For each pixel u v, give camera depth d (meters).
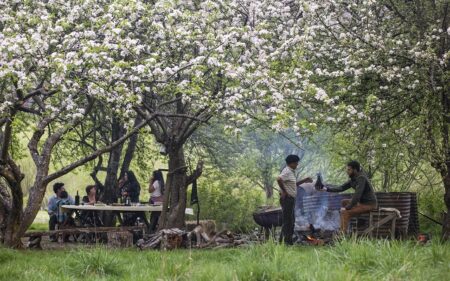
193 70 14.11
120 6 14.14
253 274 7.38
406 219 16.09
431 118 15.43
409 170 16.59
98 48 12.62
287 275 7.35
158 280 8.01
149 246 15.24
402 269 7.62
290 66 15.18
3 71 11.92
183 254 11.99
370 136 16.42
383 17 17.03
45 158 15.20
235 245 15.67
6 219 15.46
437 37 15.45
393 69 15.41
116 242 16.64
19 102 13.38
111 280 8.56
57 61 12.15
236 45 14.41
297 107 15.38
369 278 7.52
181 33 14.62
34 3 14.75
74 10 14.05
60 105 15.01
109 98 13.60
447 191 16.58
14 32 13.35
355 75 15.41
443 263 8.14
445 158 15.84
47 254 12.78
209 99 14.69
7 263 10.69
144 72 13.32
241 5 16.62
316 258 8.72
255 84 14.20
